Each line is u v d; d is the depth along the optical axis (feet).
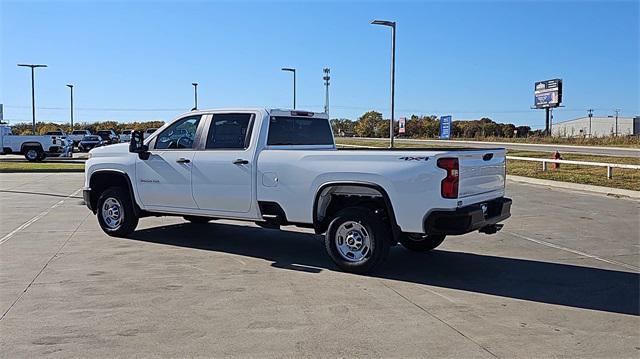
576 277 23.30
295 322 17.48
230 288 21.26
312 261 25.88
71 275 23.08
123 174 30.50
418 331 16.78
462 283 22.25
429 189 21.62
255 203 25.95
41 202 48.32
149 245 29.45
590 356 14.98
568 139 174.50
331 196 24.62
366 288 21.39
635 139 155.63
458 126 279.28
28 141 115.03
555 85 213.87
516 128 276.21
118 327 16.98
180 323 17.35
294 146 27.91
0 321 17.51
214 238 31.53
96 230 34.04
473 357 14.85
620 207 45.70
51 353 15.01
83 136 174.29
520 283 22.31
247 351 15.17
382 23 96.68
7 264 25.02
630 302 19.85
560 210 43.96
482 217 22.45
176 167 28.43
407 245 28.25
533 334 16.61
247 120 26.86
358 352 15.15
